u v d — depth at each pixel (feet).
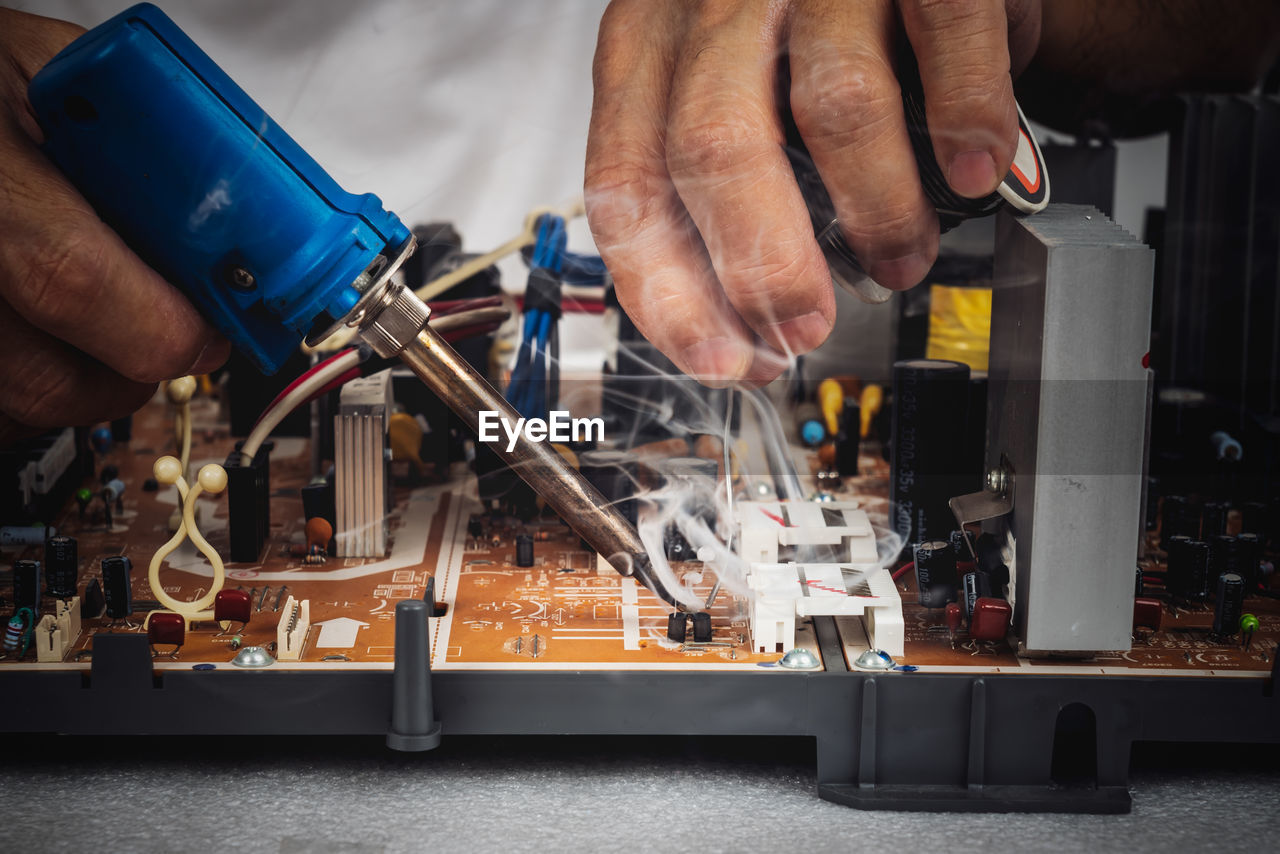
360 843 3.80
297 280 3.93
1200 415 6.11
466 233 7.38
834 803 4.11
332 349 6.16
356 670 4.15
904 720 4.14
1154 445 6.17
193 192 3.89
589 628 4.55
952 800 4.08
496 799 4.08
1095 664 4.25
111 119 3.84
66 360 4.21
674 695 4.13
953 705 4.13
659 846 3.81
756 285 3.88
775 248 3.84
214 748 4.40
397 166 7.23
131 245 4.07
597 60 4.34
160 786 4.13
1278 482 5.95
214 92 3.88
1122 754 4.16
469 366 4.18
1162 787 4.26
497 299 5.81
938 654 4.33
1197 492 6.01
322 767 4.27
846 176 3.90
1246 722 4.14
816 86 3.80
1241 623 4.47
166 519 5.74
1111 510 4.10
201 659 4.26
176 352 4.12
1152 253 3.93
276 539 5.49
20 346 4.15
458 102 7.18
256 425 5.24
